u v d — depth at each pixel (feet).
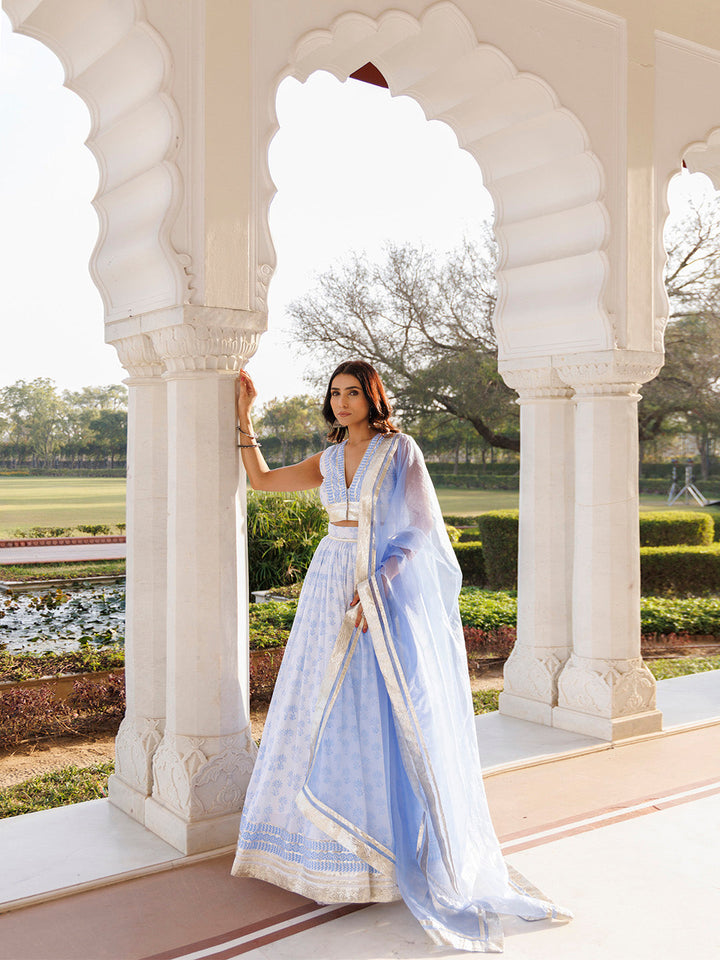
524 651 17.10
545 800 12.99
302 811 9.63
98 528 34.73
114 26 11.07
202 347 11.18
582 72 15.03
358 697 9.94
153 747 12.18
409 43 14.16
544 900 9.68
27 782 15.88
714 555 38.11
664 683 19.94
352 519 10.52
